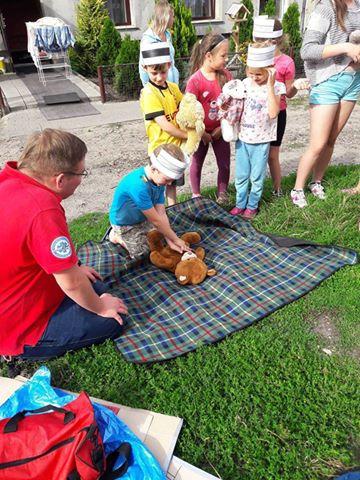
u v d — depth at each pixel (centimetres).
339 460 185
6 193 192
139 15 1141
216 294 286
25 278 206
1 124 773
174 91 355
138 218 314
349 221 355
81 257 330
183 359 238
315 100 351
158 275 311
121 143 652
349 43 321
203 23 1190
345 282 290
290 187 432
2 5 1233
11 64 1147
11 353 222
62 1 1087
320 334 254
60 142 193
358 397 211
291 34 1066
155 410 209
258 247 331
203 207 384
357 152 552
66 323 229
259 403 209
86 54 1098
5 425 172
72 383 227
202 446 192
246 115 339
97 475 158
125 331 258
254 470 182
